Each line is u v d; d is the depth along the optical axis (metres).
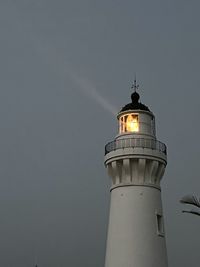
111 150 35.69
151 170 34.94
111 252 33.88
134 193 34.56
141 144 34.97
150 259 33.03
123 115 36.72
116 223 34.31
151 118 37.06
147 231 33.69
